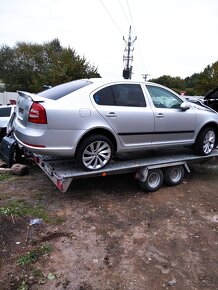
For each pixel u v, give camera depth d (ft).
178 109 18.92
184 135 19.31
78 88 15.28
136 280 10.04
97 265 10.69
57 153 14.23
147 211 15.30
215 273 10.72
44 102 13.89
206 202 17.04
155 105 17.72
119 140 16.17
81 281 9.82
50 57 147.95
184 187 19.27
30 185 17.98
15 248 11.37
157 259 11.28
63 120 13.92
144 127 16.94
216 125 21.15
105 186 18.40
